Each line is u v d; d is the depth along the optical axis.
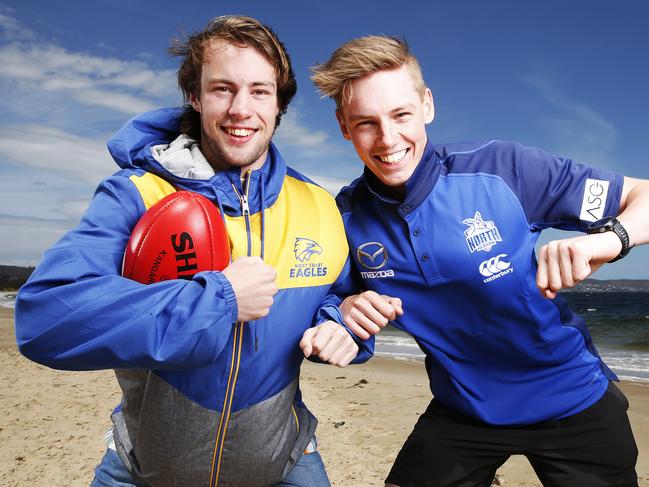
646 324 29.67
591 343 2.55
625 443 2.40
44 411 5.71
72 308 1.47
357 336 2.07
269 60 1.89
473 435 2.45
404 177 2.18
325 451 4.68
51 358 1.49
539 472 2.54
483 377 2.44
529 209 2.26
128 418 1.98
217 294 1.54
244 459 1.92
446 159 2.36
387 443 4.87
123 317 1.47
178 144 1.96
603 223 1.77
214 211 1.80
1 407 5.85
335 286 2.36
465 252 2.24
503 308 2.28
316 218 2.13
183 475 1.88
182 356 1.50
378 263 2.34
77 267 1.56
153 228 1.69
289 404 2.02
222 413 1.85
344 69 2.06
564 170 2.22
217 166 2.02
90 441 4.83
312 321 2.09
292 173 2.24
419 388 7.22
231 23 1.85
